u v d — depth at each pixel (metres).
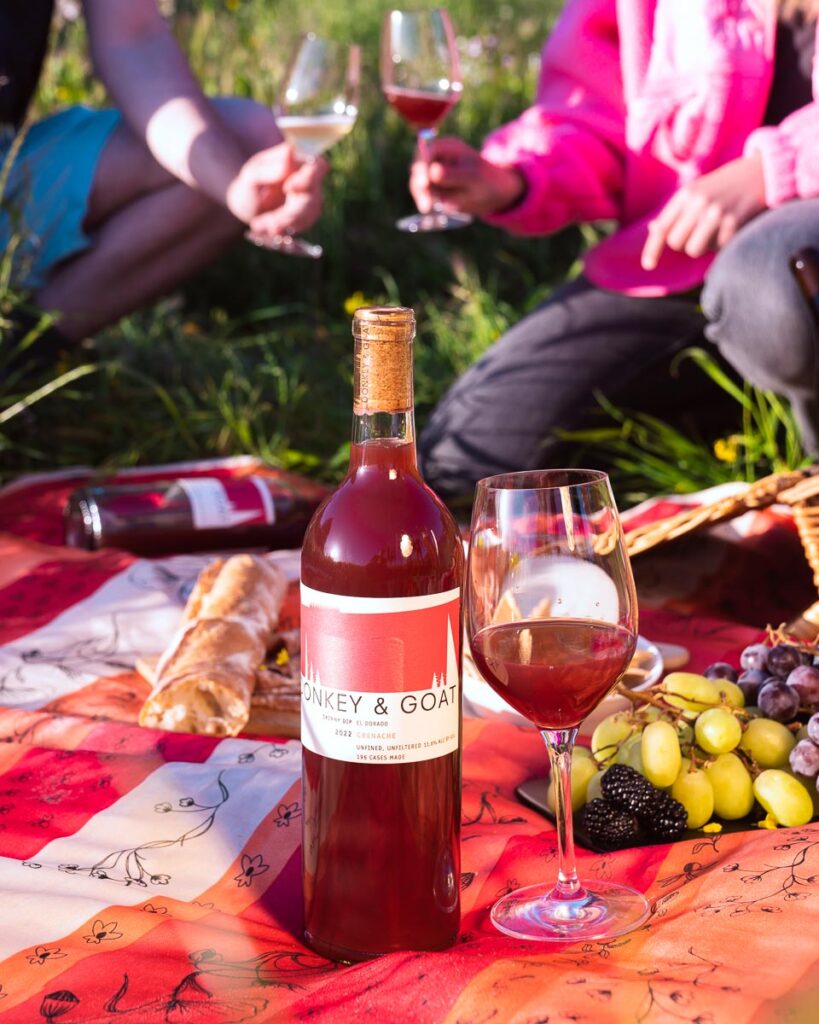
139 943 0.97
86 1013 0.87
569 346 2.80
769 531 2.12
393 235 4.63
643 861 1.11
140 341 3.60
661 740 1.18
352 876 0.95
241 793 1.23
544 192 2.74
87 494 2.28
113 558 2.11
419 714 0.94
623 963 0.91
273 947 0.99
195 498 2.27
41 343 3.09
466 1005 0.84
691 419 2.93
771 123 2.65
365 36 5.68
